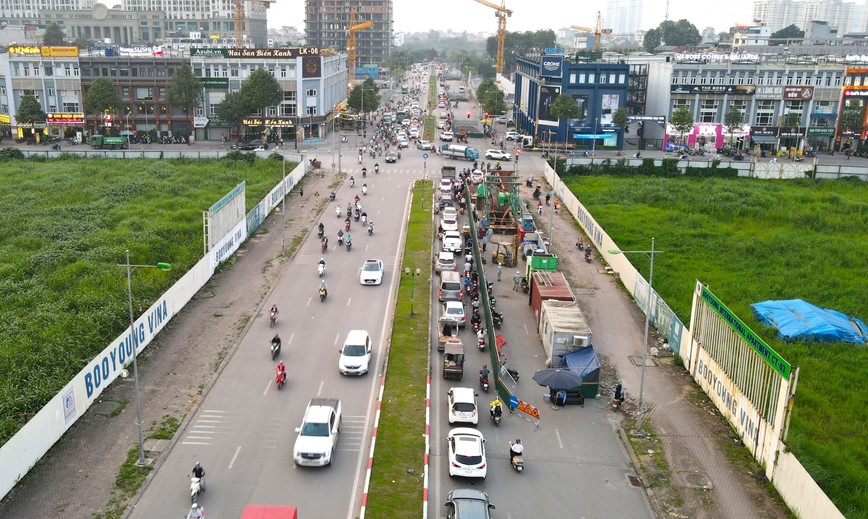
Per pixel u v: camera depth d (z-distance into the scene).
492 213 92.56
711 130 154.25
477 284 67.81
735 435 44.66
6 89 153.00
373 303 65.25
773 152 153.88
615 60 175.25
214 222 71.62
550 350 52.97
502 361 53.81
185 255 74.25
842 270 75.31
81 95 154.50
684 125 147.25
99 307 58.41
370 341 54.62
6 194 98.62
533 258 68.62
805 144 154.75
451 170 118.75
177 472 39.00
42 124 152.25
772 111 156.62
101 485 37.47
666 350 57.06
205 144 152.00
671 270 75.06
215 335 56.94
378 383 50.00
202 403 46.44
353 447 41.94
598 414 47.38
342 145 155.12
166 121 157.00
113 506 35.88
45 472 38.31
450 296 65.19
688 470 40.88
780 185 118.25
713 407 48.28
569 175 125.06
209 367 51.44
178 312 60.91
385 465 39.94
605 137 154.75
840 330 58.31
